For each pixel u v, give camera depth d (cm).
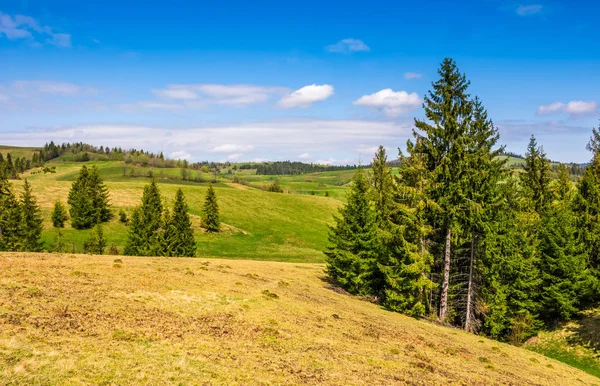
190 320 1919
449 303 3725
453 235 3369
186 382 1287
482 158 3291
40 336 1380
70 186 11200
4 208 6538
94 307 1792
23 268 2286
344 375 1616
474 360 2312
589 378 2606
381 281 4075
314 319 2423
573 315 4125
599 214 4384
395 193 3653
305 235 10931
